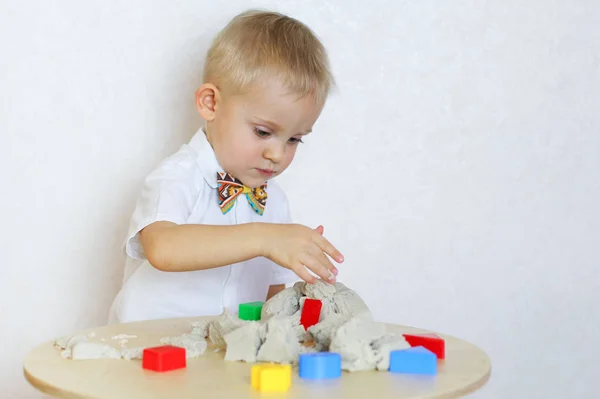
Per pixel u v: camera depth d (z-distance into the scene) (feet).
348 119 4.88
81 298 4.63
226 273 4.14
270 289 4.47
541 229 5.13
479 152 5.04
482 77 5.02
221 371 2.51
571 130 5.14
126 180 4.65
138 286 4.07
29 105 4.50
